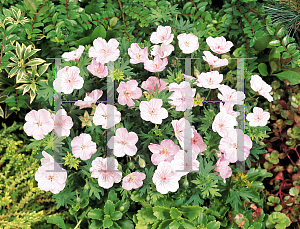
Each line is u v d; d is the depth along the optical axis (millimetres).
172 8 523
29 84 502
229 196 504
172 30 525
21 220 497
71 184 500
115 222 489
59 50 524
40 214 505
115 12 531
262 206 527
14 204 518
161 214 486
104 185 487
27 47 500
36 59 501
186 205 498
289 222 521
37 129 486
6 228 492
